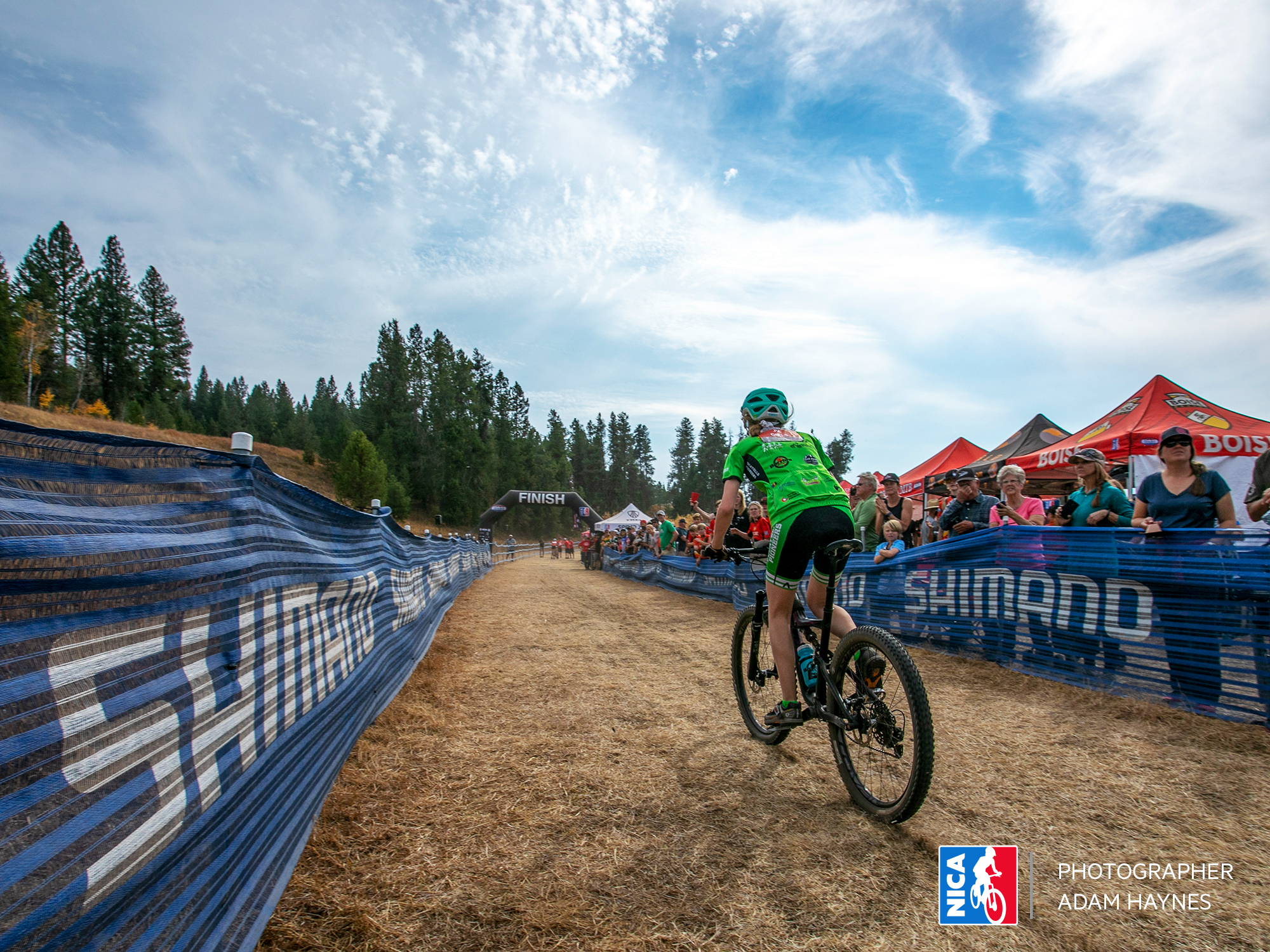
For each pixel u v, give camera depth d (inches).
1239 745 118.6
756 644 129.3
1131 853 82.1
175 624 58.3
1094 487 181.3
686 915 70.2
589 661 204.1
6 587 40.5
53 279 3029.0
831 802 98.7
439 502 2984.7
